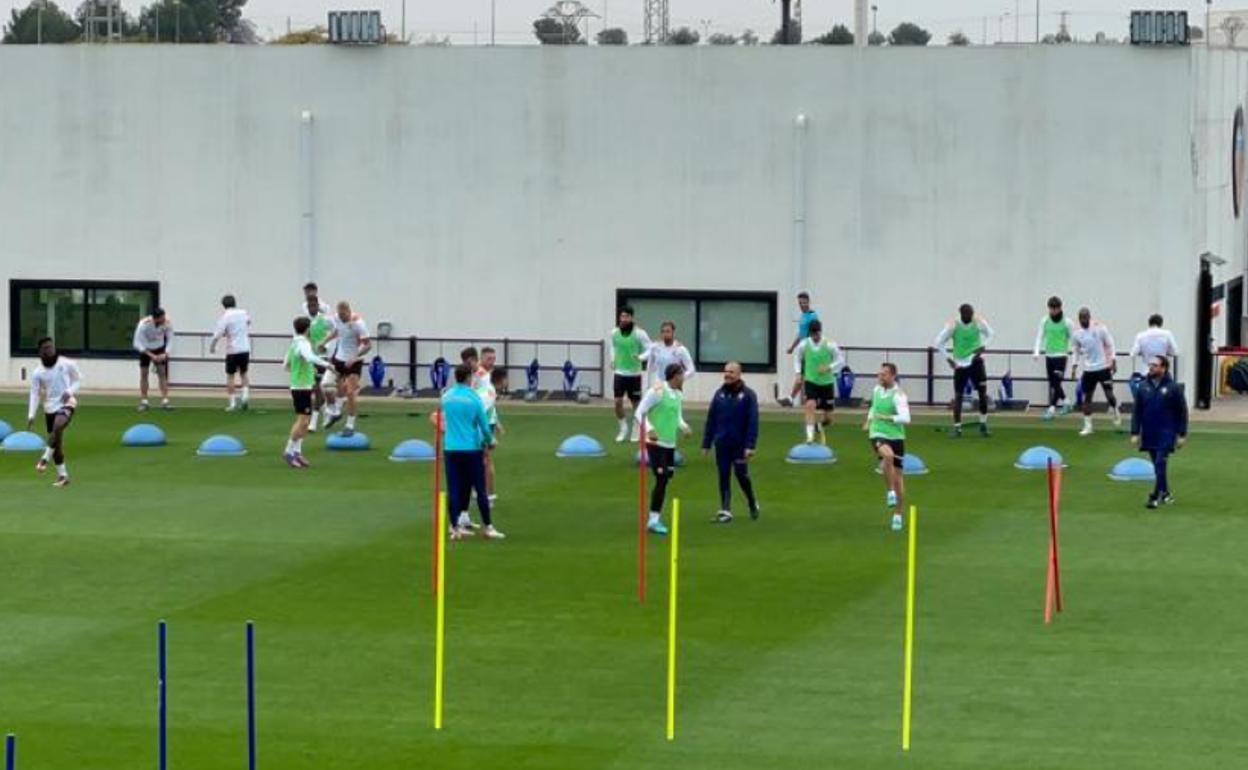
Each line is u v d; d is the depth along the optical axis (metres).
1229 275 90.19
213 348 77.38
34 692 37.50
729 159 80.81
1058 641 41.06
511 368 82.56
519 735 34.91
